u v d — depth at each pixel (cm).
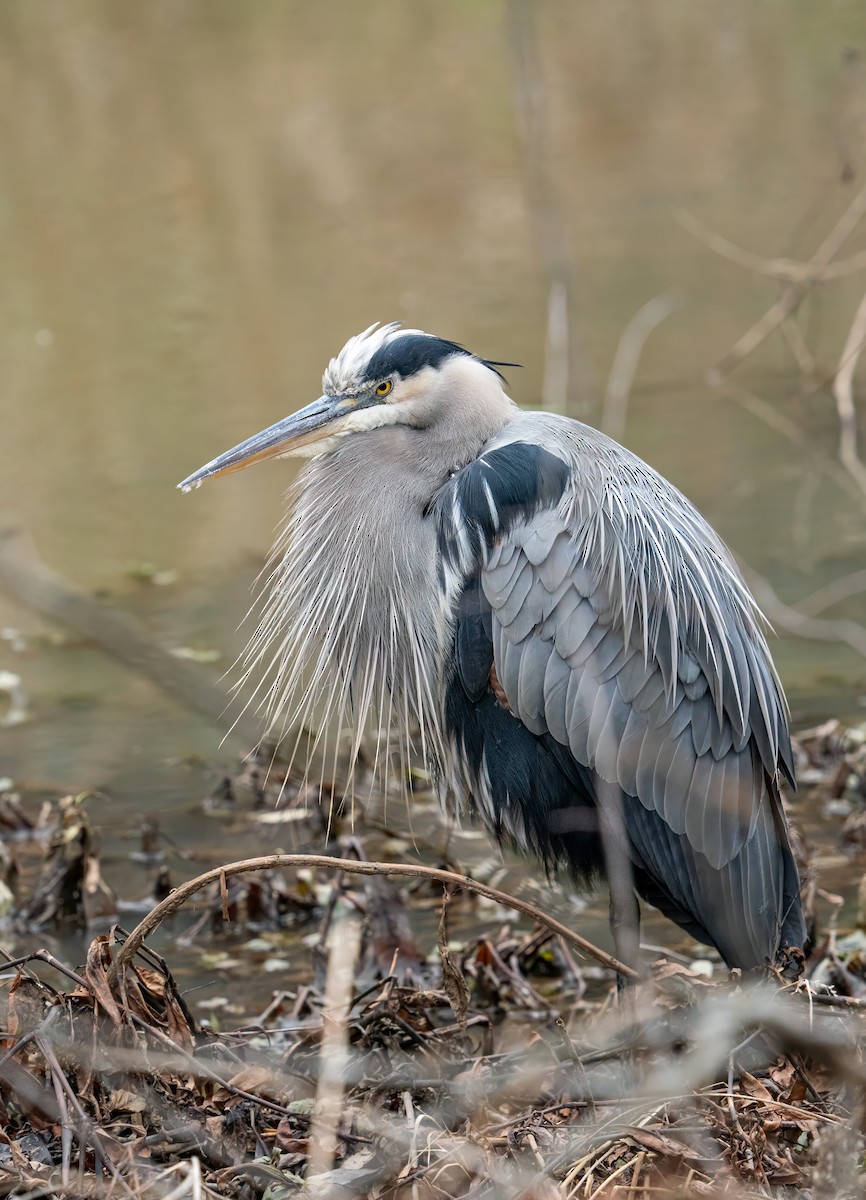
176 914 1103
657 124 3291
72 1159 668
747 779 856
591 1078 780
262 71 3591
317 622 938
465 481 880
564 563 843
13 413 2078
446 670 898
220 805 1242
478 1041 891
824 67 3503
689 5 4119
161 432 1981
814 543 1656
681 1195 628
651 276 2516
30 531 1717
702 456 1902
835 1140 606
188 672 506
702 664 849
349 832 1159
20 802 1256
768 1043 725
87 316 2422
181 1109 696
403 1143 661
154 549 1680
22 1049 698
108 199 2945
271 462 1983
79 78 3594
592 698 837
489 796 908
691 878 850
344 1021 725
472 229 2691
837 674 1431
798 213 2702
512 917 1073
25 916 1090
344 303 2380
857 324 1817
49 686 1477
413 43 3712
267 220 2806
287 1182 660
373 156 3102
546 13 4112
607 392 2114
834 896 1002
